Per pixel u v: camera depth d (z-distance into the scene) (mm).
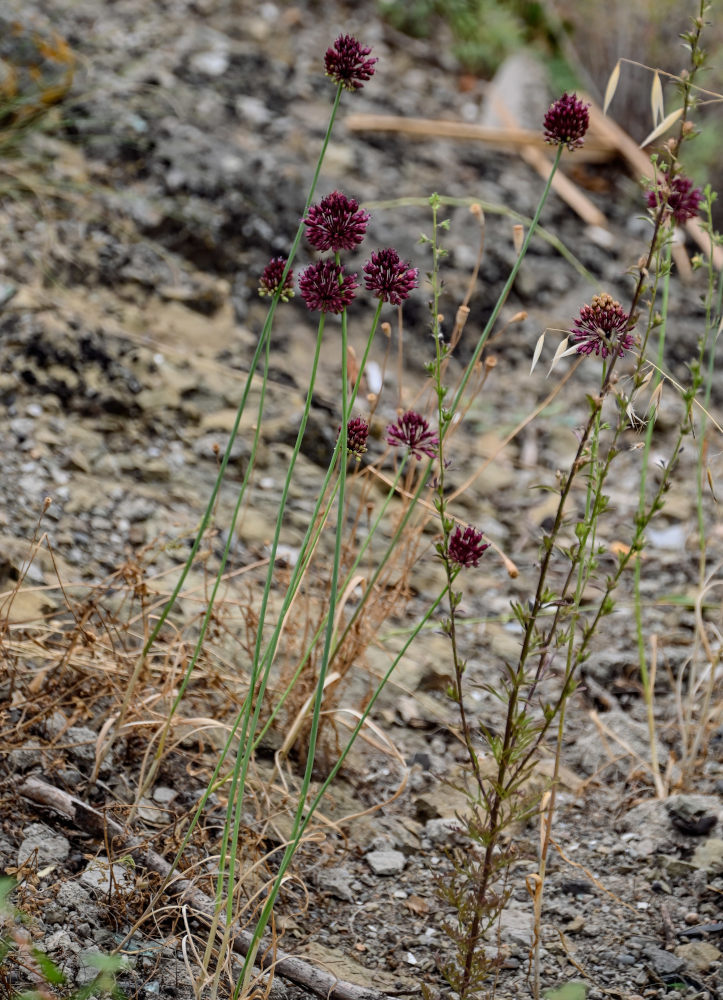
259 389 2166
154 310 2248
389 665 1850
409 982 1600
